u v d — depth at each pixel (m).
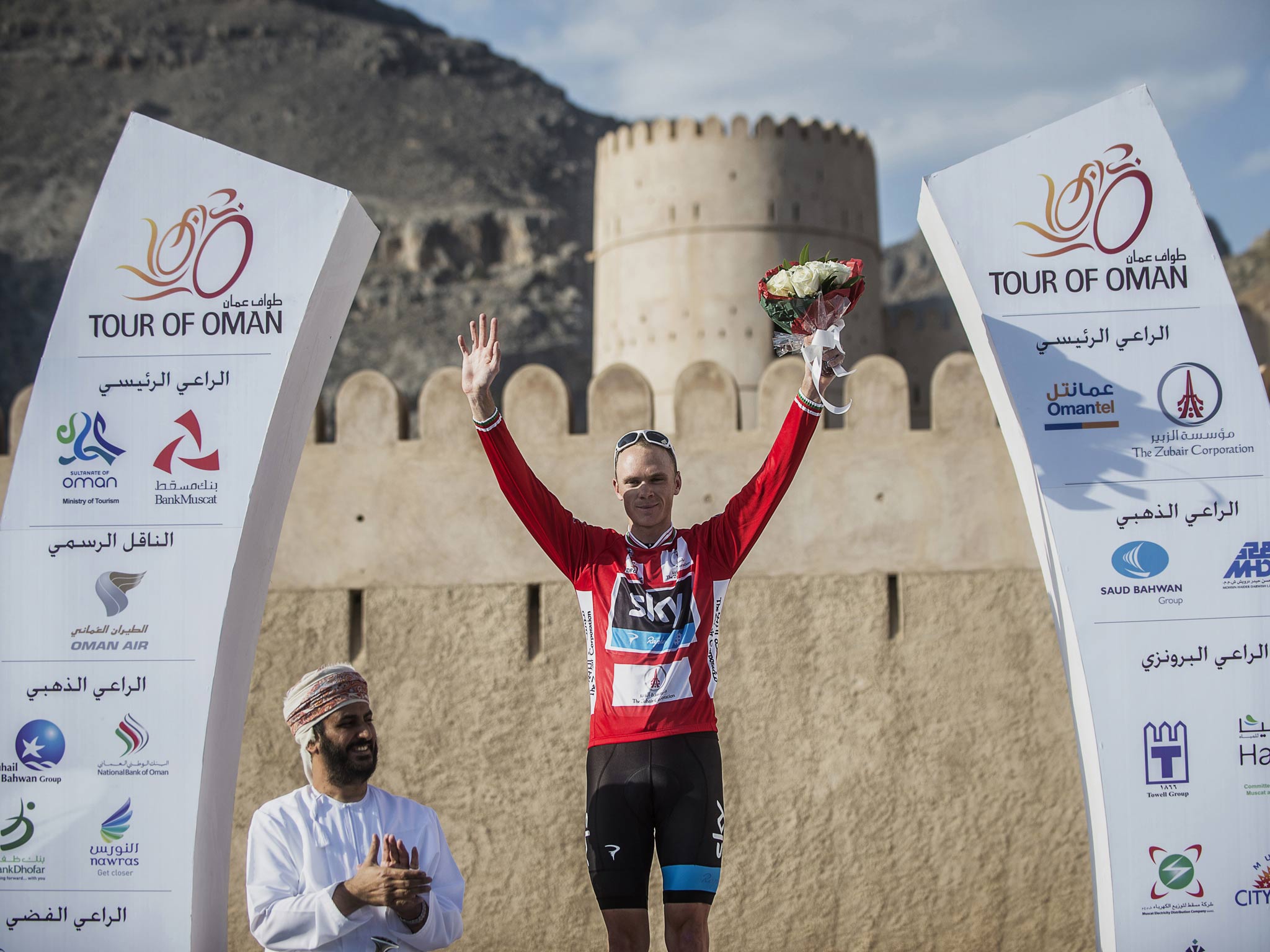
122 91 124.12
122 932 4.50
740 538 4.39
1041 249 4.71
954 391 8.05
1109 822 4.52
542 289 99.62
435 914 4.21
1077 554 4.61
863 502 8.00
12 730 4.59
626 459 4.36
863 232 29.25
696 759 4.16
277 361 4.69
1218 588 4.57
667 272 28.44
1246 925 4.47
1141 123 4.75
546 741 7.87
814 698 7.85
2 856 4.53
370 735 4.38
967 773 7.77
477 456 8.12
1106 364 4.67
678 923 4.02
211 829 4.68
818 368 4.40
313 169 113.31
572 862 7.76
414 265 99.88
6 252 92.38
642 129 29.08
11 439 8.12
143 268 4.75
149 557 4.64
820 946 7.66
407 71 137.00
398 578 8.05
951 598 7.90
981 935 7.65
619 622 4.27
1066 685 7.80
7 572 4.65
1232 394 4.64
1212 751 4.53
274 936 4.09
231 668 4.75
